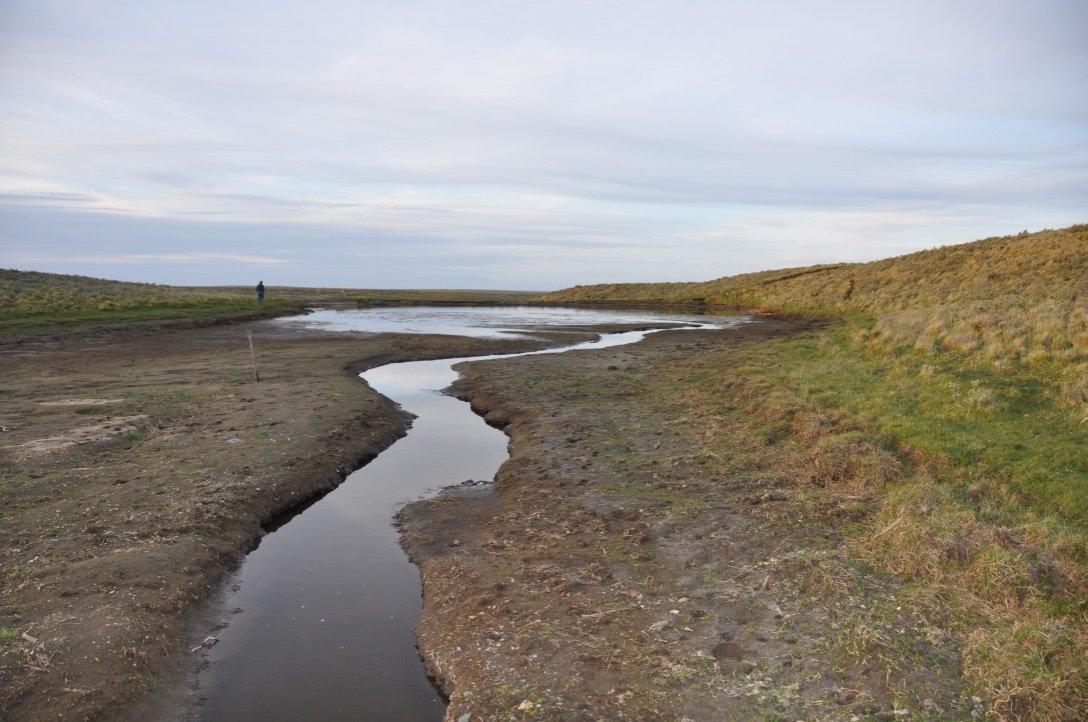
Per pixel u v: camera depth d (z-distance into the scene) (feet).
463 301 221.66
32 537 26.81
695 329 121.90
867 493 28.99
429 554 28.30
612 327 128.57
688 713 16.30
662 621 20.30
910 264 156.35
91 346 89.10
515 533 28.66
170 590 23.62
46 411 48.42
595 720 16.20
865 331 77.46
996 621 18.65
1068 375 42.78
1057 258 110.52
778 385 50.49
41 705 17.15
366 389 59.93
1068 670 15.94
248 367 71.92
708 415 45.80
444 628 21.99
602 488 32.94
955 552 21.75
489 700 17.48
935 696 16.10
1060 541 21.75
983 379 44.70
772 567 22.81
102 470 35.37
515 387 61.00
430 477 39.14
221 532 29.17
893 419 37.73
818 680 17.07
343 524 32.37
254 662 20.97
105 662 19.11
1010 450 31.30
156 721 17.93
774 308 170.50
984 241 156.87
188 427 44.86
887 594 20.66
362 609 24.30
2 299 131.34
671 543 25.95
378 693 19.33
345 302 210.18
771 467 34.06
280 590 25.75
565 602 22.04
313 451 40.22
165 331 110.01
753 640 19.06
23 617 20.99
